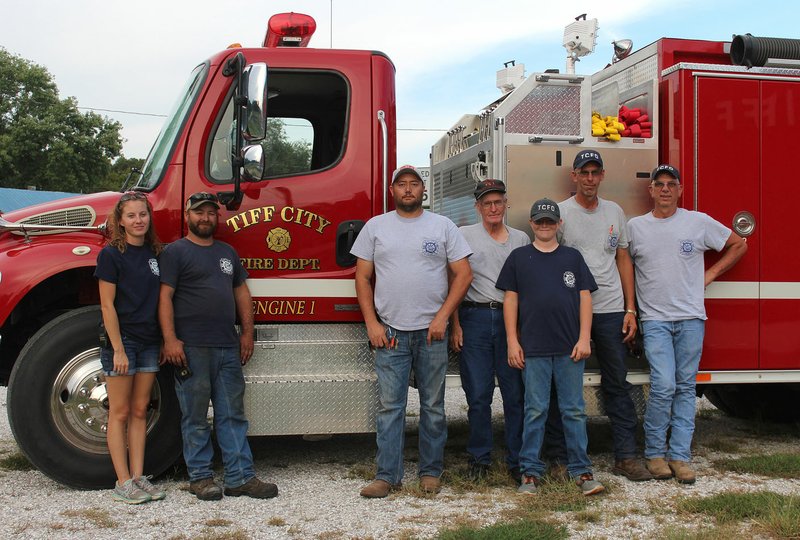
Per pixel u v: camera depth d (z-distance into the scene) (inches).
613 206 182.1
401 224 168.1
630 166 196.2
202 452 167.5
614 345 179.3
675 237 179.8
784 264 195.2
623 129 195.3
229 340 167.5
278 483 179.2
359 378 181.0
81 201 183.9
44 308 192.4
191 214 166.1
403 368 168.6
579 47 235.3
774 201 194.9
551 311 166.7
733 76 193.3
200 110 180.4
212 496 163.9
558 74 193.3
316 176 182.1
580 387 169.2
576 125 194.5
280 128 185.3
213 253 167.6
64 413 170.9
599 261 179.0
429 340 167.0
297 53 184.9
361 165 183.2
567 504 157.9
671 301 179.3
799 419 245.0
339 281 181.6
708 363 193.0
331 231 181.8
